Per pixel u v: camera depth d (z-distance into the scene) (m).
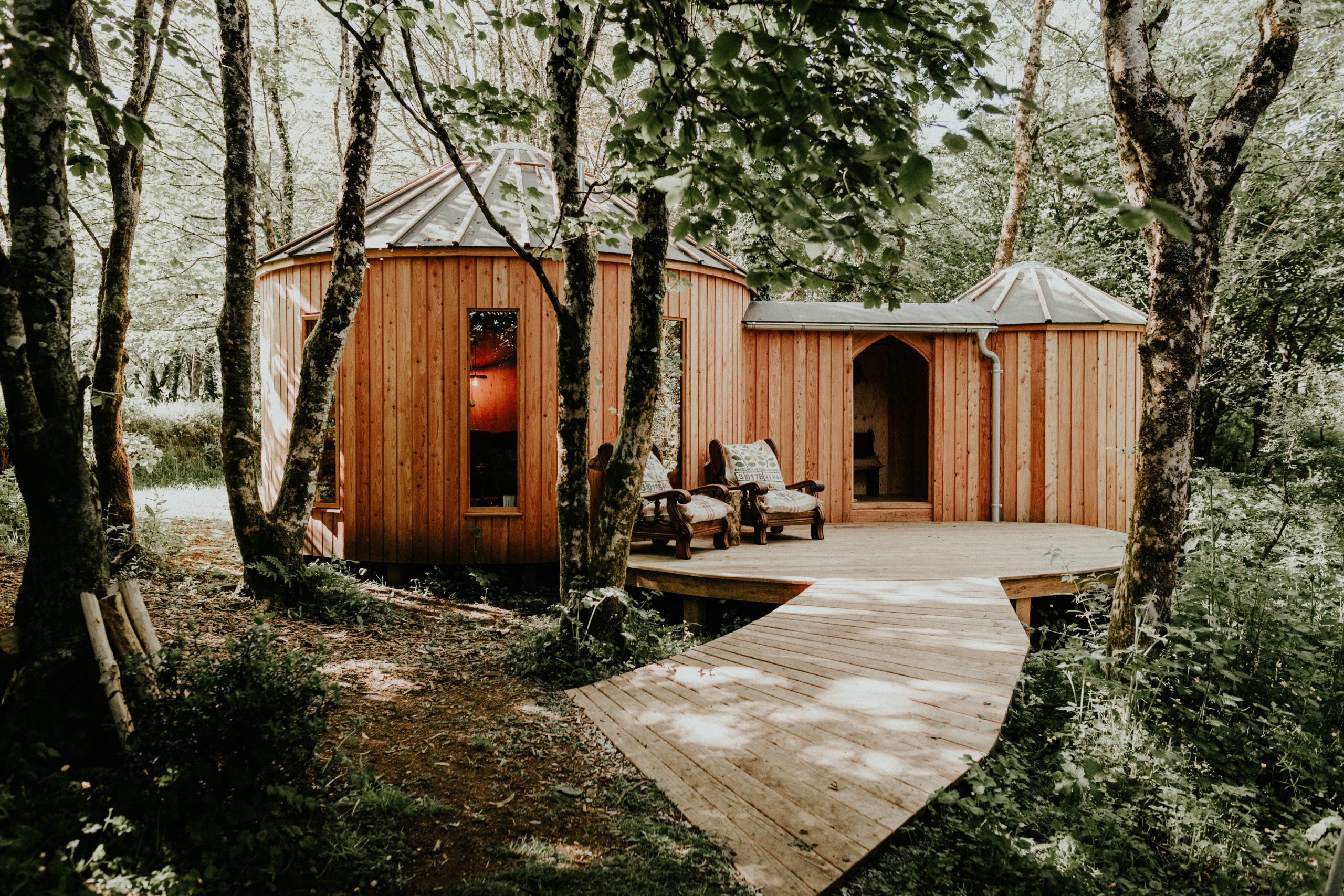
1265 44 4.01
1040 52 13.34
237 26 5.70
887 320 9.62
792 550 7.50
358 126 5.80
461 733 3.77
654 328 4.87
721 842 2.71
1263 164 9.12
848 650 4.62
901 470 11.94
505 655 5.17
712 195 2.42
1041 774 3.54
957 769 3.14
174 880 2.14
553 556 7.15
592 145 13.20
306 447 5.95
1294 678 4.45
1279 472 9.77
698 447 8.22
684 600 6.46
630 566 6.67
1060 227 16.30
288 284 7.70
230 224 5.78
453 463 7.08
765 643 4.86
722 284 8.63
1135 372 9.80
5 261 2.83
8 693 2.81
